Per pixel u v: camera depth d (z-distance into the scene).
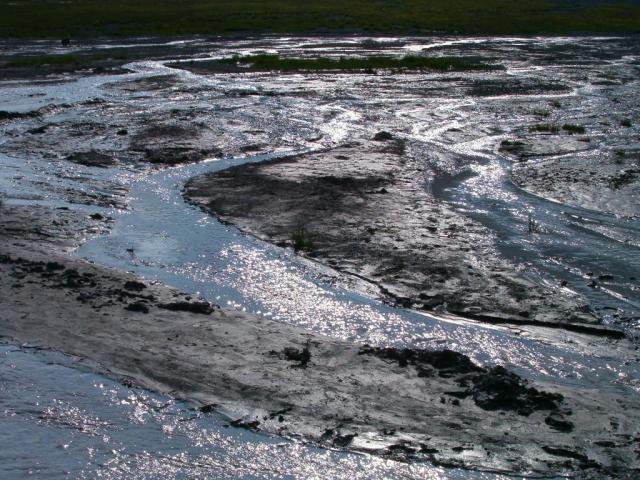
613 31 60.94
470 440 7.27
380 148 20.03
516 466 6.90
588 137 22.17
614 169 18.09
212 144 20.16
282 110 25.59
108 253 12.32
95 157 18.67
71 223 13.64
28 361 8.59
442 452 7.09
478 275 11.52
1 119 23.06
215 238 13.08
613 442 7.25
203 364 8.59
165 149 19.48
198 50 43.69
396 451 7.11
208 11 66.62
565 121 24.84
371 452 7.10
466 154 19.83
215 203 15.00
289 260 12.10
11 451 6.98
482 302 10.61
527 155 19.75
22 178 16.67
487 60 41.50
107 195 15.62
